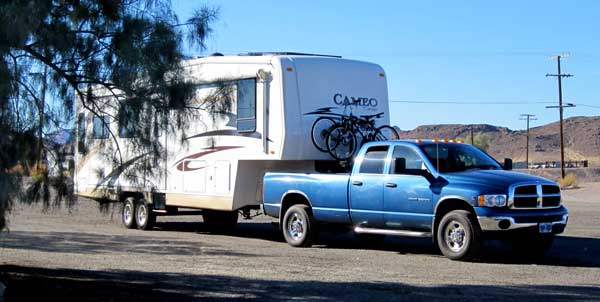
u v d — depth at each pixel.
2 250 13.12
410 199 12.33
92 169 7.99
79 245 14.29
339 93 15.38
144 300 8.40
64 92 7.32
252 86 15.02
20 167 6.64
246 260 12.09
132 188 7.96
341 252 13.30
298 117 14.66
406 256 12.62
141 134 7.50
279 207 14.68
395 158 12.75
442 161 12.40
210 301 8.40
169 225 19.78
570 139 183.12
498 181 11.56
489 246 14.20
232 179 15.45
